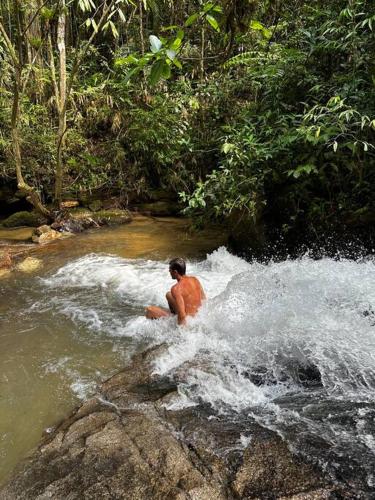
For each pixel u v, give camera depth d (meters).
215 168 9.74
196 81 10.52
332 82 6.00
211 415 2.83
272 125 6.44
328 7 6.70
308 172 5.20
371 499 2.01
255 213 6.23
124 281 5.72
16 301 5.23
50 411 3.16
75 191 9.87
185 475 2.28
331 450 2.36
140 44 10.88
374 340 3.46
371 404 2.79
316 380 3.18
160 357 3.66
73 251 7.22
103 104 10.28
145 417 2.85
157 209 9.80
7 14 9.22
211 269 6.11
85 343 4.15
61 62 7.84
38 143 9.23
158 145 9.98
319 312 3.95
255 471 2.26
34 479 2.41
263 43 8.17
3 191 9.49
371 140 5.27
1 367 3.77
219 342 3.80
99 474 2.36
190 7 10.37
